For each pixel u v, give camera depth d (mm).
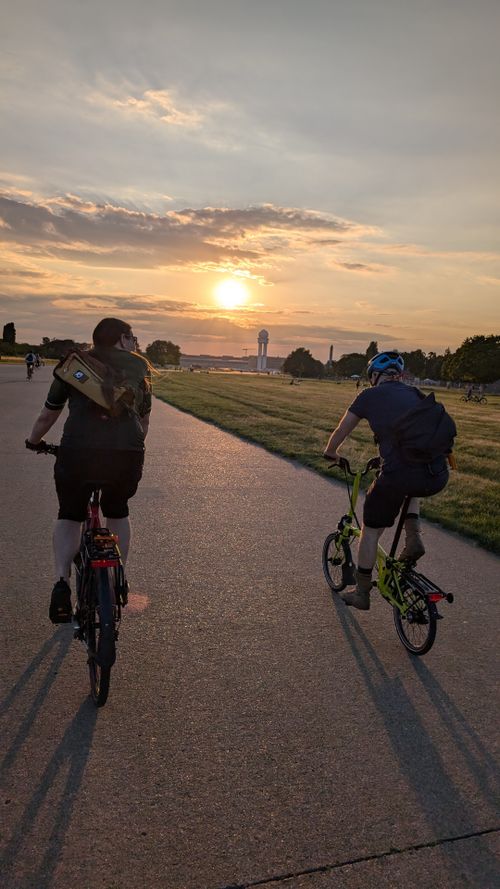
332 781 2826
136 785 2727
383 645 4219
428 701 3539
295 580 5391
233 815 2586
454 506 8516
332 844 2467
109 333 3682
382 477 4000
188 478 9945
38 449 3928
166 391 36625
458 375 101188
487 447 16641
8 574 5156
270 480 10023
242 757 2955
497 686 3738
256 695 3500
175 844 2420
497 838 2543
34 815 2525
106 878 2254
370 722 3299
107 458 3400
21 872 2260
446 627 4570
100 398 3318
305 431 17016
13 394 25609
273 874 2314
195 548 6207
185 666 3789
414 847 2475
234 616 4570
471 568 5977
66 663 3730
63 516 3586
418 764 2979
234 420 19703
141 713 3266
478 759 3041
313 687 3623
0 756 2869
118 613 3416
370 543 4262
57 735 3041
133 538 6473
